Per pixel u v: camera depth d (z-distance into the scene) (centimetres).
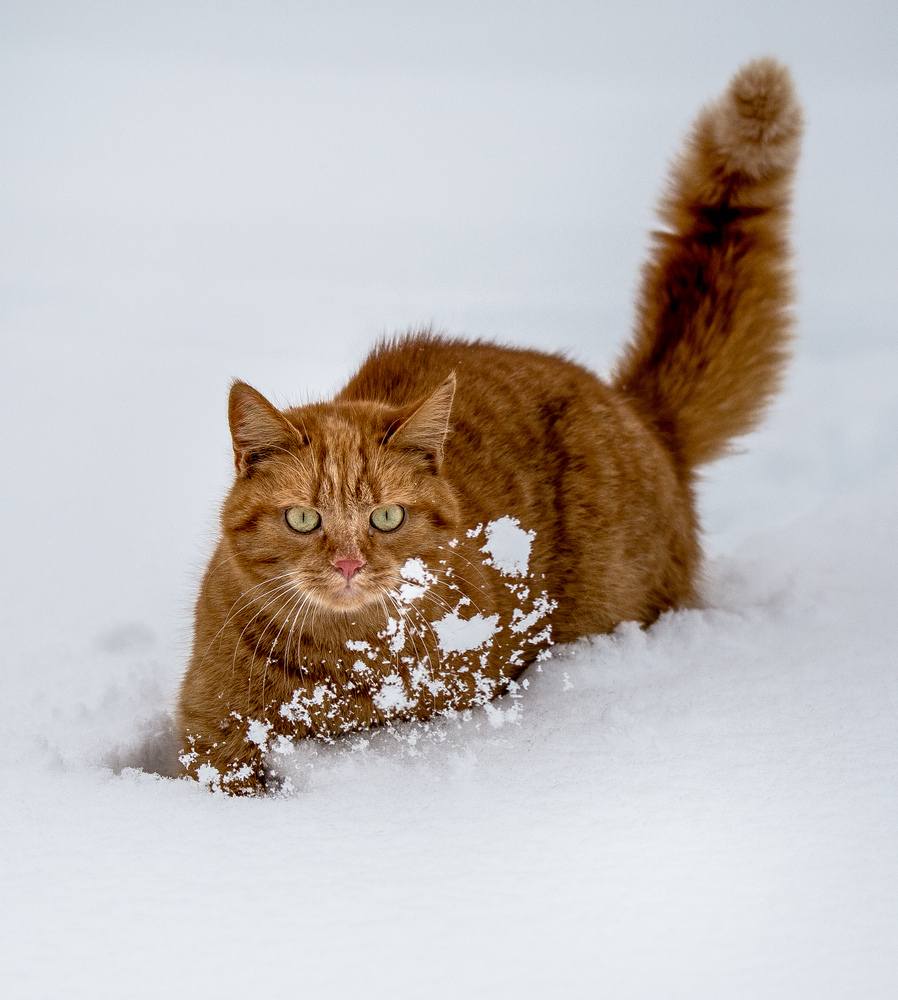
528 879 215
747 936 195
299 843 232
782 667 312
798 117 414
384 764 276
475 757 274
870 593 377
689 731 273
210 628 296
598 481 359
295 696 289
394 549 279
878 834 222
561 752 270
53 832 236
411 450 284
